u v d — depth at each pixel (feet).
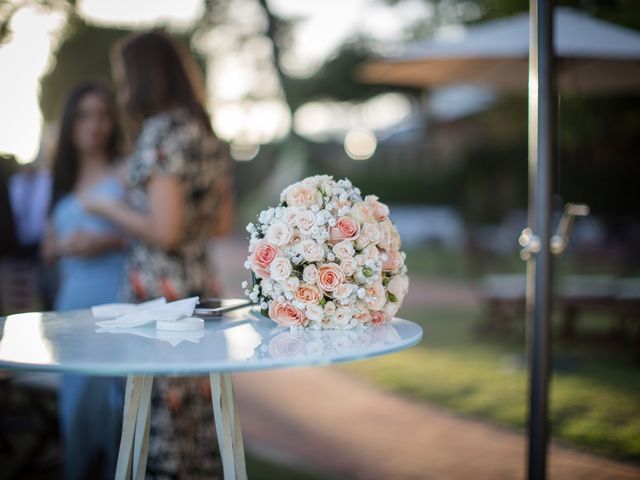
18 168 14.37
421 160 74.38
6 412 12.21
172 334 5.96
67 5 16.97
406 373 20.10
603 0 17.20
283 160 82.53
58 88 19.99
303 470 12.57
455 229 66.54
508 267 43.16
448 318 30.09
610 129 30.01
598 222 46.03
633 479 11.89
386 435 14.66
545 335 9.32
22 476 11.45
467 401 17.02
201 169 9.16
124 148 11.43
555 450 13.42
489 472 12.46
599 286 24.63
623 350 22.75
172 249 9.16
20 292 13.75
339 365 21.71
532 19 9.55
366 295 6.40
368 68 22.94
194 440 9.07
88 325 6.40
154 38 9.20
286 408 16.92
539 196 9.36
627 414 15.58
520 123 37.60
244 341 5.65
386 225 6.72
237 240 81.66
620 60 18.47
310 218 6.33
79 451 9.94
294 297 6.23
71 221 10.75
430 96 70.54
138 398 6.11
